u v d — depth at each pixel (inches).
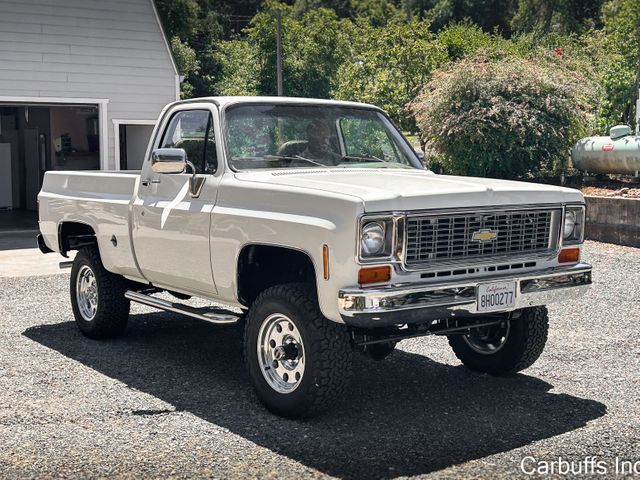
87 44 727.1
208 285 245.6
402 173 258.7
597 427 216.1
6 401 237.6
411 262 206.8
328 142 263.9
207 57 1966.0
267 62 1533.0
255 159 247.3
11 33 692.7
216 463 190.4
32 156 928.9
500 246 223.8
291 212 214.8
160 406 233.3
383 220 202.4
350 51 1521.9
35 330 333.4
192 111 261.6
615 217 585.6
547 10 2417.6
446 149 765.3
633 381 259.3
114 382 257.8
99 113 739.4
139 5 749.9
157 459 192.9
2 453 197.0
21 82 700.0
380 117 282.0
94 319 309.9
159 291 313.0
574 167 757.9
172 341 314.5
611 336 319.0
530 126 719.1
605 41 1024.2
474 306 213.0
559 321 345.1
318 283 205.3
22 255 571.8
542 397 242.4
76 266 319.6
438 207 208.8
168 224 257.8
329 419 221.5
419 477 182.4
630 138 684.1
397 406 233.3
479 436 208.8
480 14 2938.0
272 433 210.4
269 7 1813.5
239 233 227.9
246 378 263.1
